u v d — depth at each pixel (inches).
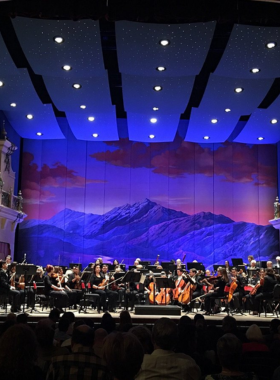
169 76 468.4
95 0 323.6
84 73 462.6
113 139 703.1
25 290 413.1
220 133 668.7
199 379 100.4
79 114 604.7
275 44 392.5
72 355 90.9
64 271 497.0
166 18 328.2
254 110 583.5
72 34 383.6
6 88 517.7
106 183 722.8
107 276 451.5
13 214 614.2
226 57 420.8
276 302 446.6
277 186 716.7
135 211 714.8
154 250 704.4
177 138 730.2
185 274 441.1
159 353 102.2
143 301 492.4
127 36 385.4
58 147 728.3
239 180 720.3
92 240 708.0
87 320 218.5
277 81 550.3
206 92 520.4
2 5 323.6
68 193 717.9
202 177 721.6
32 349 69.5
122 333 70.3
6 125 632.4
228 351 94.5
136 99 538.9
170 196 717.9
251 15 325.4
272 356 155.3
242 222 709.9
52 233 708.7
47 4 323.0
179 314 391.9
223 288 420.8
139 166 725.9
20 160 719.1
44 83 537.6
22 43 399.5
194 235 707.4
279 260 557.0
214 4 324.8
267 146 727.7
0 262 396.5
